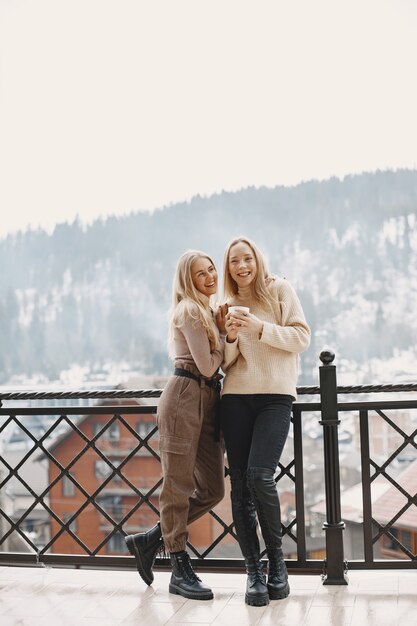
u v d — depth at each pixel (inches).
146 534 117.5
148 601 110.5
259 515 107.4
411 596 109.0
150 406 123.9
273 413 108.0
